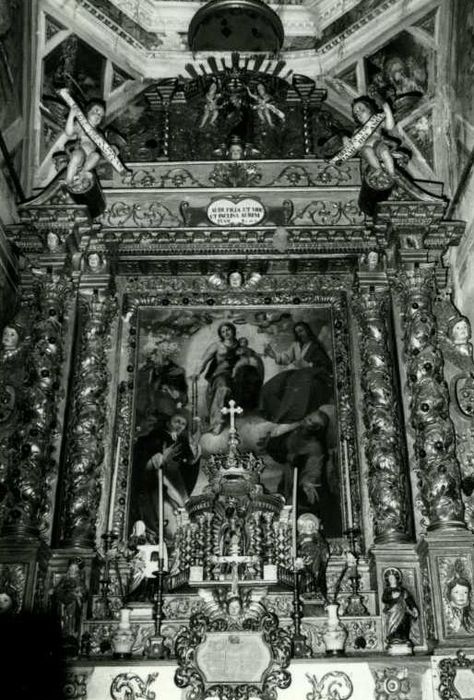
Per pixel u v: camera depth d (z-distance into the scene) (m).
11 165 7.12
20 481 6.17
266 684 5.38
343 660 5.48
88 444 6.67
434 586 5.77
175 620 6.00
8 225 7.15
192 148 8.00
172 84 8.22
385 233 7.35
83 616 5.97
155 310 7.60
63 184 7.22
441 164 7.82
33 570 5.81
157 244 7.39
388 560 6.17
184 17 8.33
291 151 7.98
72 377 6.93
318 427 7.04
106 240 7.38
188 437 7.00
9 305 7.24
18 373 6.88
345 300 7.56
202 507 6.45
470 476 6.52
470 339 7.01
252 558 6.08
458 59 7.32
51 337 6.79
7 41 6.78
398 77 8.05
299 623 5.68
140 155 8.00
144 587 6.29
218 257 7.44
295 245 7.40
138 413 7.11
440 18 7.50
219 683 5.37
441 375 6.68
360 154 7.45
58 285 7.02
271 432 7.02
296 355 7.38
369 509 6.61
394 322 7.14
